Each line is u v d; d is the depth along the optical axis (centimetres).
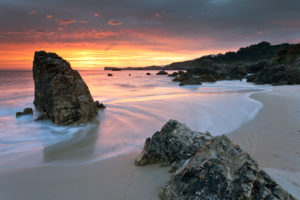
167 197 530
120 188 641
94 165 851
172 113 1838
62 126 1537
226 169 491
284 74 4894
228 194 455
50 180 732
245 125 1407
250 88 4131
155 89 4434
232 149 568
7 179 748
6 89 4088
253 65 8788
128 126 1484
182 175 532
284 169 735
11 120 1772
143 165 804
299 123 1417
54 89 1653
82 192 636
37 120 1727
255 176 493
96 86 5284
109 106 2205
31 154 1031
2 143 1214
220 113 1800
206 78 6353
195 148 750
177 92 3697
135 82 6756
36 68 1955
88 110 1698
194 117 1680
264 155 880
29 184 708
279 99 2486
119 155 959
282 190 500
